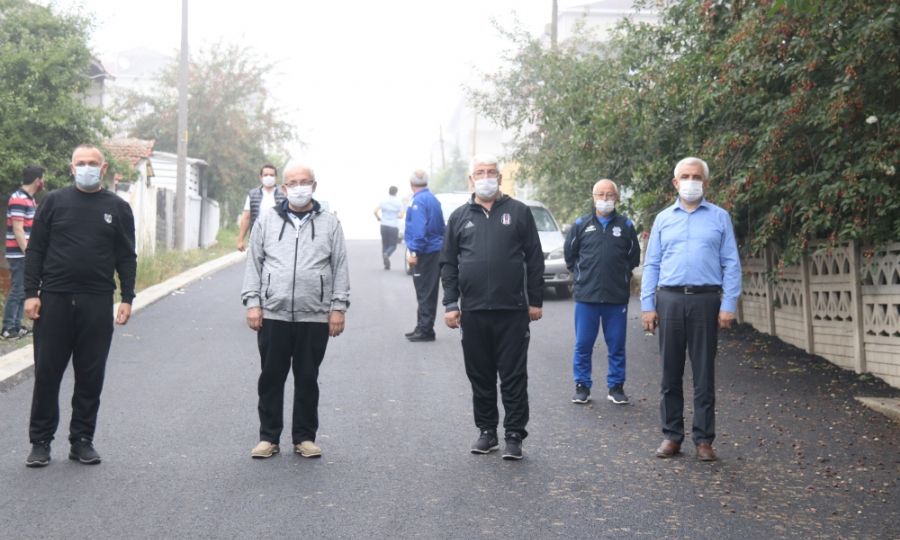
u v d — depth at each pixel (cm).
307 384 754
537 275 764
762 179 1095
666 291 774
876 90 1023
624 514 626
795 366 1148
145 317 1501
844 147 1051
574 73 2094
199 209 3234
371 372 1097
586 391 969
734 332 1384
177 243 2669
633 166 1447
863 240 1065
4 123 1645
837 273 1144
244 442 791
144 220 2398
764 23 1055
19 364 1064
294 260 752
